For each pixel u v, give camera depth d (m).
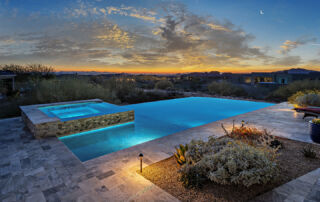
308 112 6.98
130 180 2.95
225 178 2.58
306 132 5.53
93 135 6.51
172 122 8.69
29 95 10.86
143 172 3.22
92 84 13.54
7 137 5.57
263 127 6.22
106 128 7.43
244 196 2.38
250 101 15.10
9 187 2.88
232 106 13.13
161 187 2.70
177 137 5.30
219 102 14.76
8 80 14.95
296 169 3.11
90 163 3.70
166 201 2.36
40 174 3.30
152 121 8.84
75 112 8.91
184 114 10.55
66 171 3.39
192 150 3.38
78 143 5.68
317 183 2.58
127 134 6.71
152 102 14.65
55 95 10.43
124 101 14.47
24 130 6.34
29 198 2.58
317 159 3.52
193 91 22.27
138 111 11.36
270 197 2.34
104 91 13.38
